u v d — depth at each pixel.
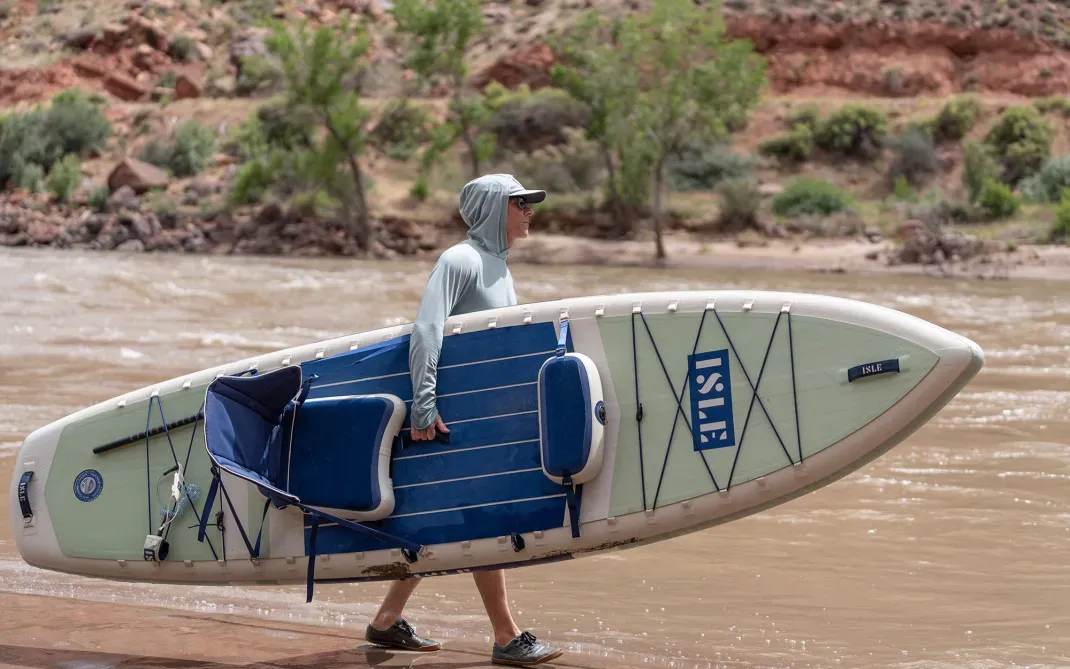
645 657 6.31
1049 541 9.05
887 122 81.69
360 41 66.00
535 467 6.03
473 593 7.73
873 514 9.98
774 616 7.13
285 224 67.31
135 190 73.44
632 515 5.94
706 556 8.69
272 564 6.39
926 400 5.57
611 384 6.06
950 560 8.51
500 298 6.43
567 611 7.25
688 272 51.94
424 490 6.15
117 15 106.50
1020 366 19.70
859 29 86.81
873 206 72.50
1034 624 6.94
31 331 22.17
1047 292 39.44
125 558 6.76
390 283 36.31
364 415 6.15
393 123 82.06
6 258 48.53
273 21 65.69
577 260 60.62
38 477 7.00
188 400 6.75
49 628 6.66
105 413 6.91
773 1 88.69
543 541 6.00
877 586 7.83
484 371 6.17
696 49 60.91
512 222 6.44
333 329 23.77
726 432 5.89
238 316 26.06
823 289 40.72
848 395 5.71
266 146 78.69
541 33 90.94
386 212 70.25
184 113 90.12
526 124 78.69
